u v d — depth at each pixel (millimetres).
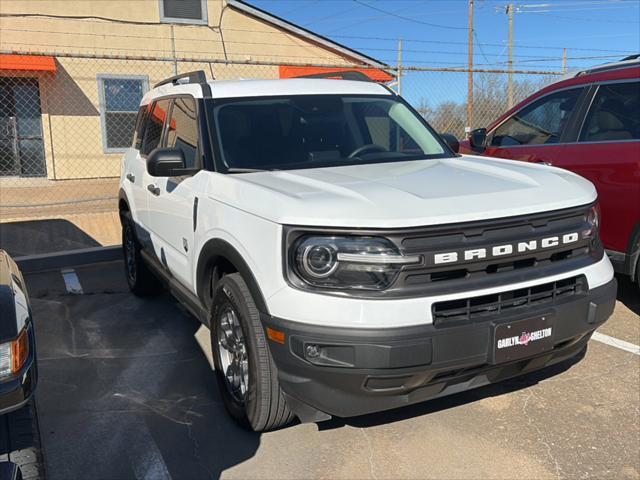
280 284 2816
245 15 16234
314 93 4367
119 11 15062
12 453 2590
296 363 2744
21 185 14125
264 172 3621
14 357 2477
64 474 3074
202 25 15898
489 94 16375
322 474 3002
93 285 6641
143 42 15422
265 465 3096
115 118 15398
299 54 16812
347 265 2693
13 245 7398
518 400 3654
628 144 4688
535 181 3309
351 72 5234
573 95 5367
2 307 2584
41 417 3672
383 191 2969
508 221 2873
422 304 2662
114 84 15273
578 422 3389
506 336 2777
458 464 3039
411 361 2625
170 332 5121
